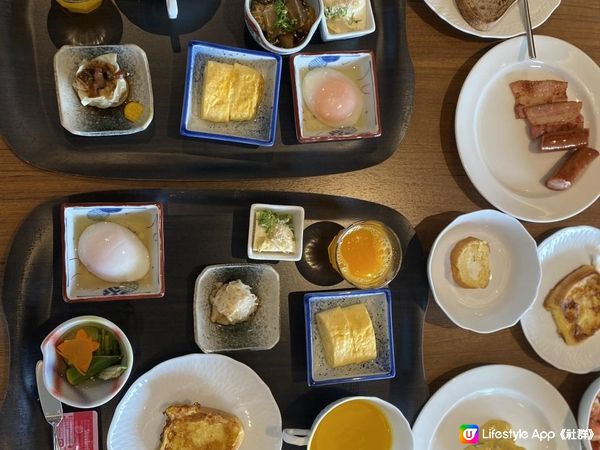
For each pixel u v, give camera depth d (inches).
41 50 16.9
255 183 18.1
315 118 18.6
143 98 16.9
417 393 18.9
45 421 16.3
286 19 17.9
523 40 20.2
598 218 21.4
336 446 18.3
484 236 20.2
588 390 20.3
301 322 18.3
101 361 16.2
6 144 16.3
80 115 16.6
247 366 17.1
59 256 16.6
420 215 19.4
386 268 18.3
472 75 19.6
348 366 18.0
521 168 20.6
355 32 18.1
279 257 17.3
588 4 21.5
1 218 16.3
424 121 19.6
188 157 17.6
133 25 17.6
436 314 19.4
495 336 20.1
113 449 16.3
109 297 15.9
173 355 17.4
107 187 17.1
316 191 18.5
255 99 17.7
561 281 20.8
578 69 21.0
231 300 16.8
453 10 19.6
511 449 20.0
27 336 16.2
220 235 17.9
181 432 16.7
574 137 20.3
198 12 18.0
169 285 17.5
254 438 17.6
